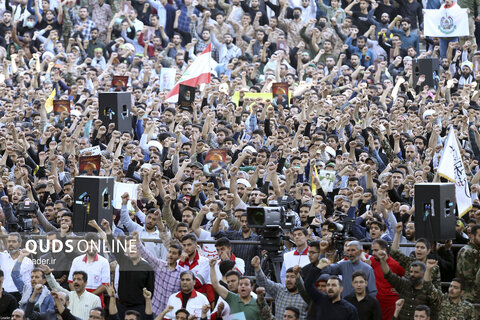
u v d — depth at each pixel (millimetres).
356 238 43625
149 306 39812
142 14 90312
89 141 62219
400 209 46688
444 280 43469
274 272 39906
